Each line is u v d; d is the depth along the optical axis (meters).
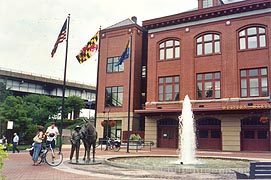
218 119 31.06
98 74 41.66
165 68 35.69
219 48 32.66
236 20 31.80
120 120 39.00
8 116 33.66
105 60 41.72
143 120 39.56
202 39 33.84
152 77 36.41
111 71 41.03
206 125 31.94
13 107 35.06
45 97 54.41
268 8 30.19
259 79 29.86
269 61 29.44
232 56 31.42
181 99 33.81
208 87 32.53
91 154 22.45
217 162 16.86
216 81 32.16
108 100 40.47
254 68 30.23
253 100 29.56
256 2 30.33
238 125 29.78
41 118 46.91
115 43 41.38
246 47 31.11
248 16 31.14
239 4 31.28
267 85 29.34
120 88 39.81
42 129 15.05
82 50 26.28
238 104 30.20
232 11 31.84
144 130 38.84
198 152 27.50
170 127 34.34
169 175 11.48
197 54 33.91
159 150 29.88
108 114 39.84
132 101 38.50
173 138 33.91
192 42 34.16
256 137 29.25
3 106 35.22
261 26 30.47
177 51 35.47
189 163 16.03
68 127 46.88
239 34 31.66
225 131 30.34
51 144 15.40
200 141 31.98
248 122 29.86
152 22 36.88
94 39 26.30
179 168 12.68
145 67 41.16
